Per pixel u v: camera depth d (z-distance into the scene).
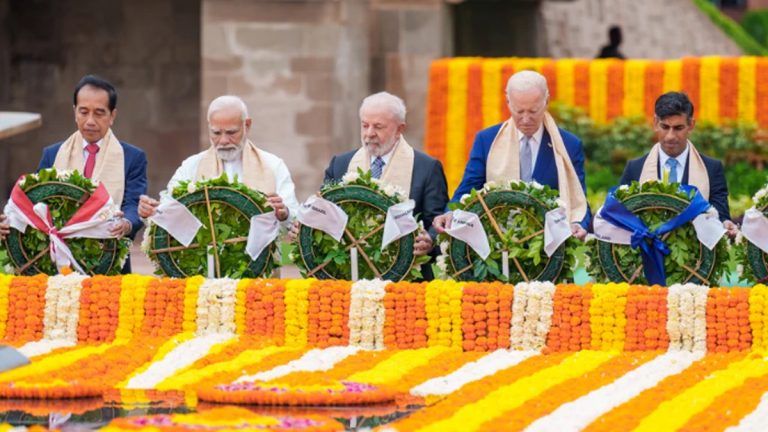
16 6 52.00
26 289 25.70
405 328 24.84
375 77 48.19
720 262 25.03
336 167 26.56
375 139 26.09
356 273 25.44
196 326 25.41
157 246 25.86
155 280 25.58
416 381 22.75
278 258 26.16
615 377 22.73
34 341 25.59
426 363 23.86
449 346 24.75
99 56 52.00
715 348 24.23
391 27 48.03
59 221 26.05
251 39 46.62
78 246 26.14
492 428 19.73
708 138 45.94
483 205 25.09
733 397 21.41
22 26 52.06
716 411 20.67
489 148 26.38
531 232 25.11
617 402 21.28
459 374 23.06
